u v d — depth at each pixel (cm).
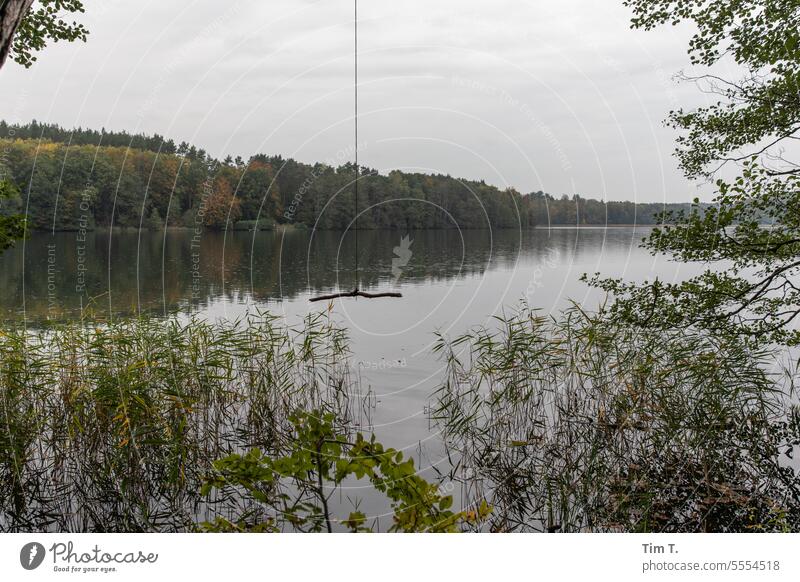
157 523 541
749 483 617
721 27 850
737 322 898
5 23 425
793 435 738
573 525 527
